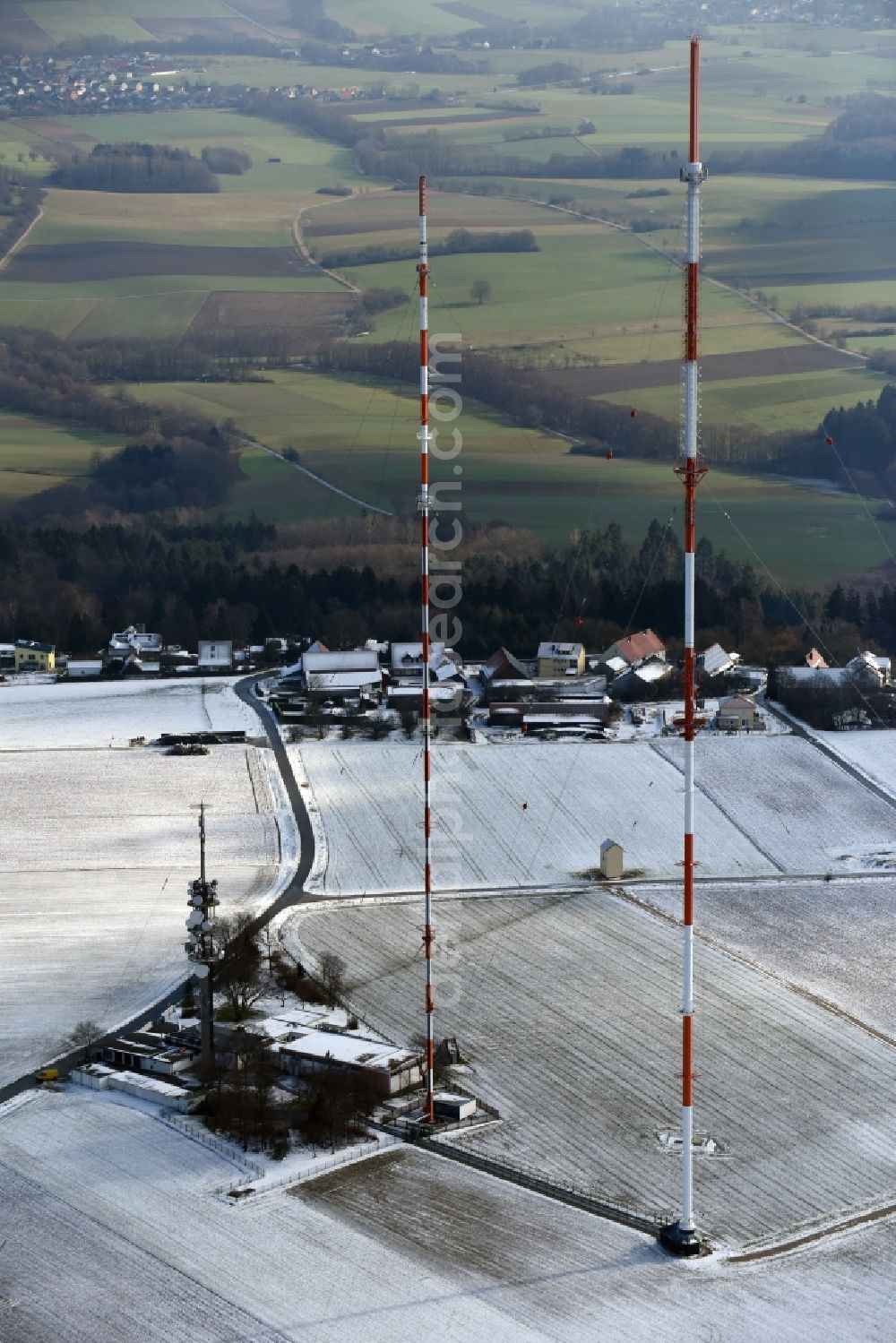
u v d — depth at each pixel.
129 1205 91.88
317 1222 90.06
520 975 125.56
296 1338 79.69
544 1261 86.44
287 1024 114.31
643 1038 114.81
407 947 131.00
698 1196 94.31
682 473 85.31
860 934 135.12
